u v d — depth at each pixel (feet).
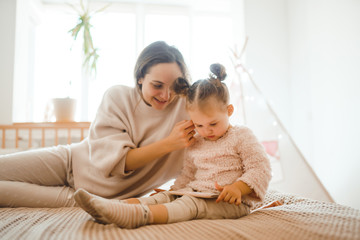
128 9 11.05
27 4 9.90
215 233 2.05
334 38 7.90
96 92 10.61
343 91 7.50
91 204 2.22
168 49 3.52
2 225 2.34
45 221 2.51
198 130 3.18
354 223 2.03
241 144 3.06
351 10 7.25
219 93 3.06
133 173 3.91
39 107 10.64
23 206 3.47
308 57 9.14
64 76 10.41
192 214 2.69
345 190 7.39
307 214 2.43
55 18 10.91
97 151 3.73
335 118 7.84
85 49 8.32
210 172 3.09
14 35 9.06
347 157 7.34
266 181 2.85
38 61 10.71
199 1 11.19
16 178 3.76
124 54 10.91
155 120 4.03
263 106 6.55
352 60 7.16
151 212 2.48
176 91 3.34
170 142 3.40
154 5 11.21
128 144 3.66
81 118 10.41
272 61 10.18
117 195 3.97
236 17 10.79
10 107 8.86
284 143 6.10
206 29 11.80
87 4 10.73
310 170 5.77
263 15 10.27
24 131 8.62
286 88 10.21
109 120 3.87
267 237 1.90
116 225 2.35
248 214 3.06
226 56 11.20
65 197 3.63
